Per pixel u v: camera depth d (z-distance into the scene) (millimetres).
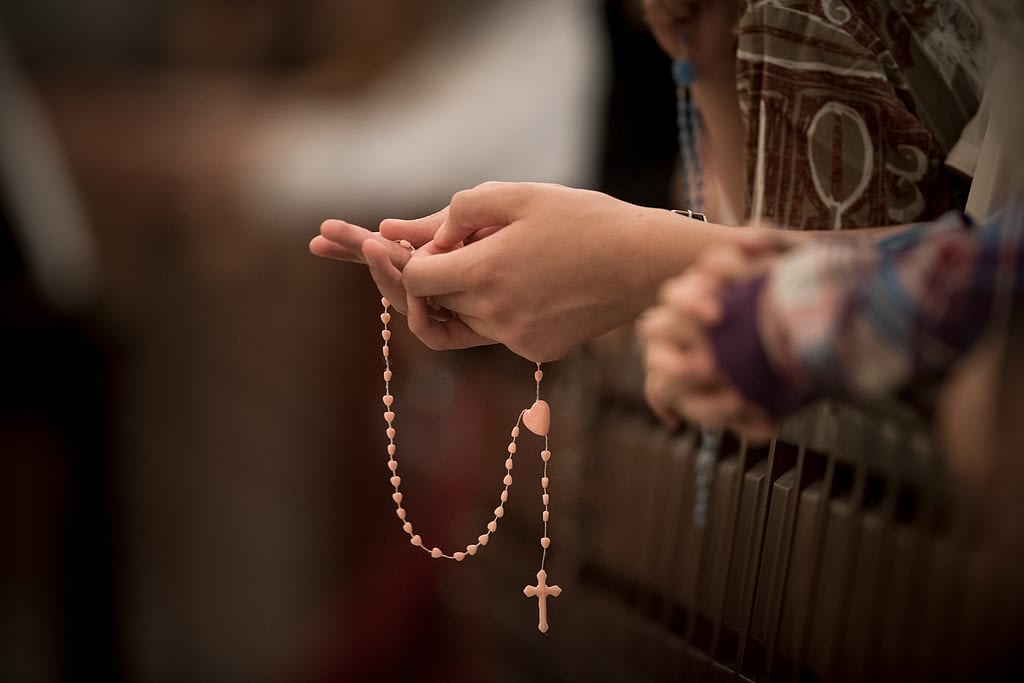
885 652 1404
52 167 2139
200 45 3367
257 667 2447
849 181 1445
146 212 3049
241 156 3053
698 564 1528
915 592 1388
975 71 1444
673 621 1588
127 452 2836
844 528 1423
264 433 2826
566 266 1356
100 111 3227
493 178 2623
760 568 1466
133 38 3377
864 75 1431
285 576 2637
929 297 1140
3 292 1915
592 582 1714
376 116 3023
